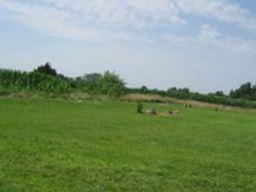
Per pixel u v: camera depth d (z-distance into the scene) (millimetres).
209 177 21641
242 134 41969
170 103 89000
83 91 84000
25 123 35188
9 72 74000
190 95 103000
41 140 27547
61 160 22141
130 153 26172
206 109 82625
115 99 82250
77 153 24469
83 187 17656
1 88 68500
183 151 28969
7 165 19906
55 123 37062
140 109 56781
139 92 98312
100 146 27688
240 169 24359
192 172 22438
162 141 32781
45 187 17109
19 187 16750
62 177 18859
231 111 86938
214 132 41750
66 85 78750
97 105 63094
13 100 57969
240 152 30875
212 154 28891
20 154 22531
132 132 36312
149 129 39500
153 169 22141
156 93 100188
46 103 57938
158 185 19125
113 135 33500
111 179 19281
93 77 105188
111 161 23141
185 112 66938
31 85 74938
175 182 19938
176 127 43250
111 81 96375
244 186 20406
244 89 138625
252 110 98875
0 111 43000
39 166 20391
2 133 28828
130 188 18188
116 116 48906
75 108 54594
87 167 21125
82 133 32969
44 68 96938
